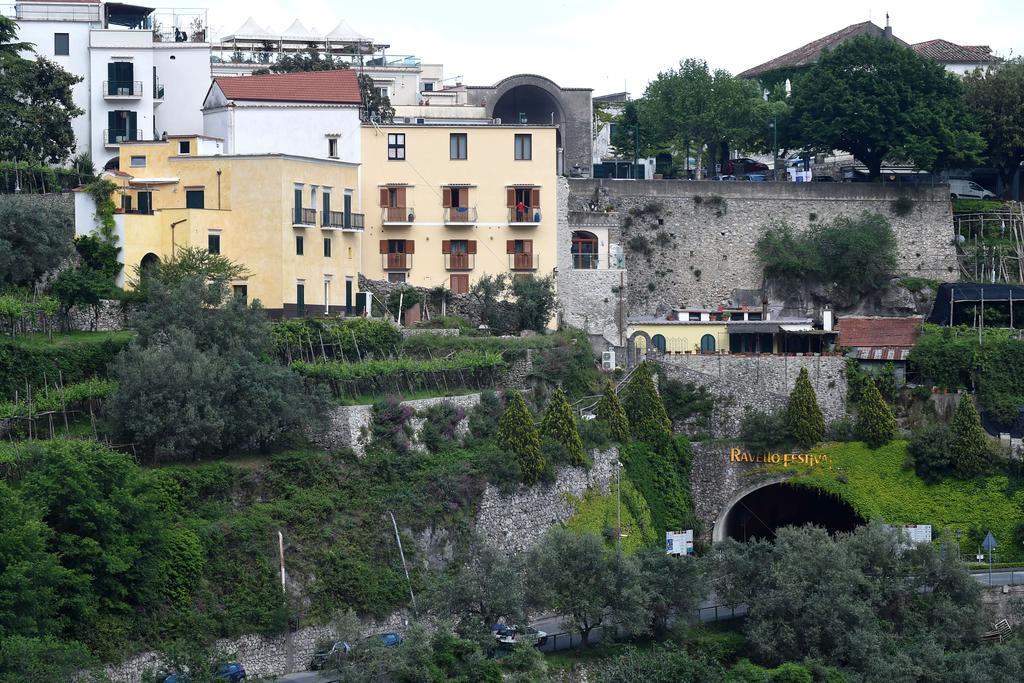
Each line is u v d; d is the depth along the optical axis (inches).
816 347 7480.3
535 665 5113.2
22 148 6909.5
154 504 4825.3
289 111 7165.4
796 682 5339.6
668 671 5265.8
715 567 5890.8
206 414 5270.7
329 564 5221.5
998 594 6043.3
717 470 6840.6
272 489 5339.6
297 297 6565.0
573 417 6289.4
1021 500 6668.3
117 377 5442.9
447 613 5231.3
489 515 5767.7
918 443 6791.3
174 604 4813.0
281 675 4923.7
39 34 7416.3
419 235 7308.1
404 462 5698.8
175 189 6560.0
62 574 4463.6
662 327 7564.0
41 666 4224.9
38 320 5674.2
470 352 6535.4
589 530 6166.3
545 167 7386.8
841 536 6087.6
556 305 7229.3
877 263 7819.9
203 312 5664.4
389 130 7288.4
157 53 7667.3
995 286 7613.2
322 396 5654.5
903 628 5792.3
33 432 5142.7
